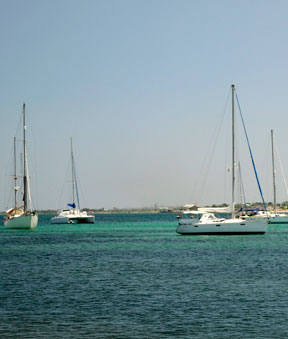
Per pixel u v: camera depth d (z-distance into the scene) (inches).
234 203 3051.2
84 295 1221.7
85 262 1850.4
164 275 1520.7
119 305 1113.4
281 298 1170.0
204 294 1221.1
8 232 3811.5
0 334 908.0
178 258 1957.4
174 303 1127.6
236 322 971.9
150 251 2249.0
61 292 1261.1
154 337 887.7
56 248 2447.1
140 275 1524.4
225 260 1883.6
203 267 1692.9
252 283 1370.6
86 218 5807.1
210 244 2559.1
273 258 1934.1
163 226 5270.7
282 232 3688.5
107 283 1386.6
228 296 1194.6
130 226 5260.8
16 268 1699.1
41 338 885.2
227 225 3004.4
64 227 4972.9
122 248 2422.5
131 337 888.3
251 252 2156.7
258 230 2989.7
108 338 884.0
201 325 954.7
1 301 1160.8
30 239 3095.5
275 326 944.9
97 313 1047.0
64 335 901.2
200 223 3026.6
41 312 1057.5
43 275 1536.7
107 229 4503.0
